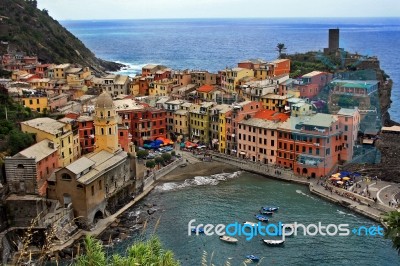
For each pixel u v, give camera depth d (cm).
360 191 16100
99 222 14312
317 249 12431
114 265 4334
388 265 11662
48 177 14388
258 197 16075
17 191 13725
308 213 14700
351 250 12381
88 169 14362
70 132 16562
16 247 12588
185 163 19488
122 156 16188
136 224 14175
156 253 4653
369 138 19225
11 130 15850
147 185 17288
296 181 17412
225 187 17112
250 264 11669
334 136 17825
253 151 19688
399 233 4288
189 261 11838
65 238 13012
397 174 17112
